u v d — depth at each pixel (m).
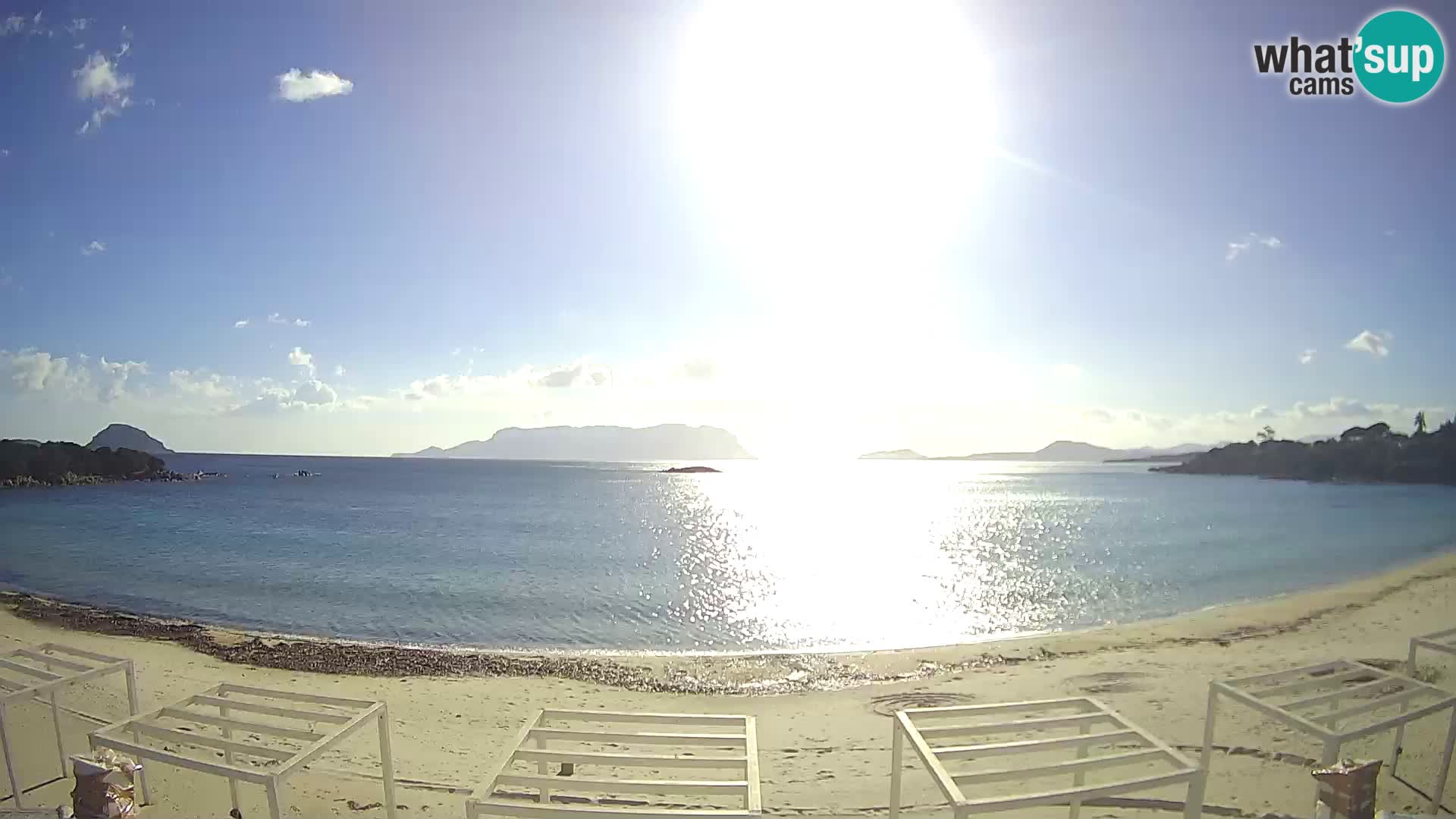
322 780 10.76
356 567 36.69
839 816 9.47
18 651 11.29
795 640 23.36
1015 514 76.38
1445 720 12.10
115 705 14.49
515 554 42.12
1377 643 19.89
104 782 7.18
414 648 20.97
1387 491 104.50
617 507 82.38
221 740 7.86
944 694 15.87
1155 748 7.45
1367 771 6.59
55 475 105.31
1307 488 115.62
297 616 25.92
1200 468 184.62
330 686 16.83
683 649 21.91
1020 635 23.09
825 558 43.59
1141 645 20.42
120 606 27.48
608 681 17.42
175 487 110.62
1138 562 39.78
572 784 6.90
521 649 21.59
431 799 10.08
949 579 35.62
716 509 84.88
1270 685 10.41
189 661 19.05
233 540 47.34
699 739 7.83
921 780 10.78
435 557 40.75
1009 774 6.91
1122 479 167.25
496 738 13.30
